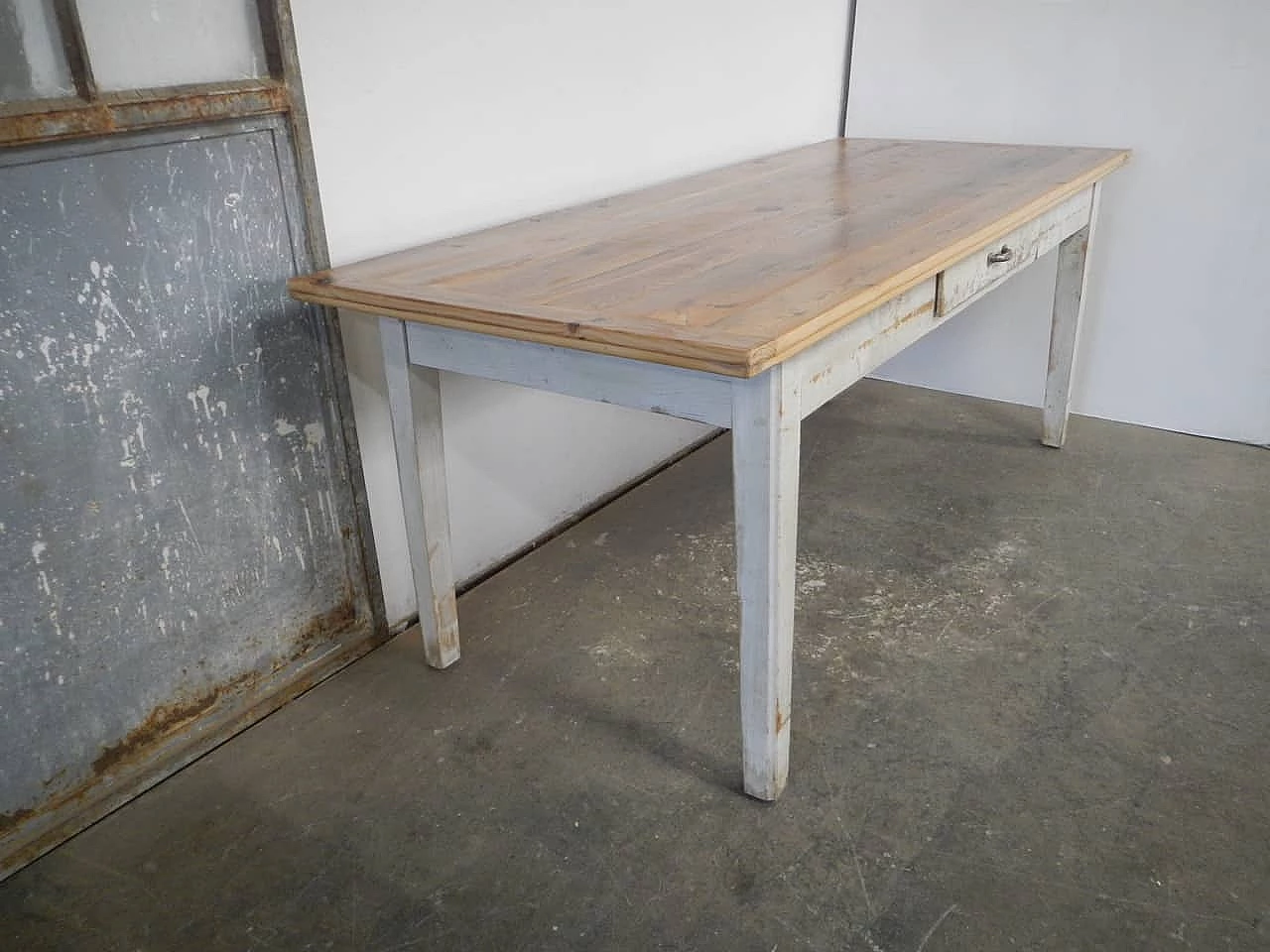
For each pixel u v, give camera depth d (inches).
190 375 62.8
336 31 66.1
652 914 55.6
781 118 114.2
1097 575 86.8
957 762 66.1
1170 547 91.0
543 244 71.4
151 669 65.3
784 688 60.2
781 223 73.0
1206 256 107.7
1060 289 104.5
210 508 66.2
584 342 51.5
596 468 102.0
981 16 112.4
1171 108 104.9
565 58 84.1
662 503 103.6
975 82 115.4
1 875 59.2
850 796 63.5
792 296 54.3
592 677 76.1
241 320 64.7
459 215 78.4
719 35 100.9
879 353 60.7
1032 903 55.3
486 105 78.3
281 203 65.0
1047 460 109.0
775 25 108.5
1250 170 102.5
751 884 57.4
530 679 76.1
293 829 62.4
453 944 54.1
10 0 50.4
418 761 68.1
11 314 53.6
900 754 67.0
